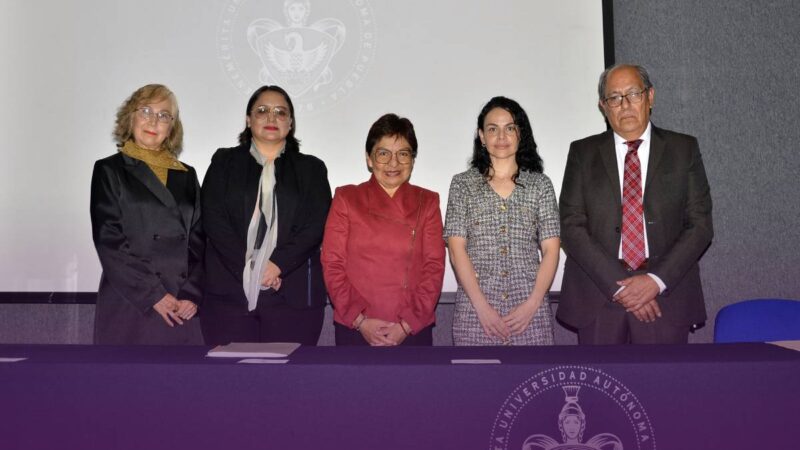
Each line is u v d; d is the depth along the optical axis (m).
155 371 1.44
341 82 3.20
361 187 2.62
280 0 3.21
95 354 1.58
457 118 3.19
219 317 2.56
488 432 1.43
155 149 2.67
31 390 1.44
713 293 3.26
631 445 1.43
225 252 2.55
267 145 2.72
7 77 3.16
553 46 3.18
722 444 1.43
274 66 3.20
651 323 2.46
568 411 1.43
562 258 3.19
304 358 1.53
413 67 3.20
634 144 2.60
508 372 1.44
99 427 1.43
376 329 2.40
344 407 1.43
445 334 3.23
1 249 3.16
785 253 3.25
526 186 2.55
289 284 2.60
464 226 2.54
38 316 3.24
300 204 2.63
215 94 3.19
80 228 3.17
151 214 2.55
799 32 3.27
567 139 3.18
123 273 2.49
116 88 3.17
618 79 2.59
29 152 3.16
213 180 2.64
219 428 1.43
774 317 2.10
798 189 3.26
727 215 3.25
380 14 3.21
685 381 1.44
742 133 3.26
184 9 3.19
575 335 3.22
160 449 1.44
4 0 3.17
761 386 1.44
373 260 2.49
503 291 2.47
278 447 1.43
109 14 3.17
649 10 3.28
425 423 1.43
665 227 2.52
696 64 3.27
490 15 3.20
